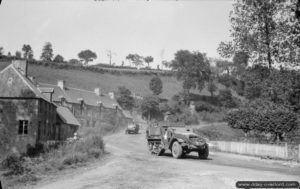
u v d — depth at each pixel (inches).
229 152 1063.0
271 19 1152.2
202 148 732.7
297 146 826.8
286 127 1048.2
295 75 1136.2
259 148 943.0
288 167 660.7
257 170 572.1
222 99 3966.5
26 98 1360.7
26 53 5757.9
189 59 4495.6
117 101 3816.4
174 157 741.3
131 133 2315.5
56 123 1777.8
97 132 2171.5
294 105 1165.1
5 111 1354.6
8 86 1386.6
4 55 4552.2
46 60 5182.1
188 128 805.2
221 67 5068.9
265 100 1212.5
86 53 6840.6
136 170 541.3
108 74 5251.0
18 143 1328.7
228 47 1267.2
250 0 1175.6
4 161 588.4
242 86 4532.5
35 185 445.7
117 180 452.1
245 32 1218.6
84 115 2908.5
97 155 776.3
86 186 420.2
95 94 3280.0
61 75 4466.0
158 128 836.0
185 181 433.4
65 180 476.1
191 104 3794.3
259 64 1228.5
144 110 3663.9
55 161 638.5
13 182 462.6
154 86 4375.0
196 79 4377.5
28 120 1347.2
